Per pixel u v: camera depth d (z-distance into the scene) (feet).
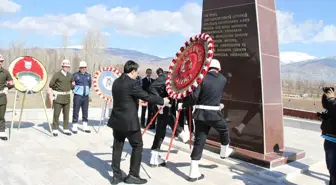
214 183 15.28
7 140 21.91
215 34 21.50
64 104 24.64
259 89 18.86
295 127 35.96
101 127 29.14
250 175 16.80
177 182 15.12
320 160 19.94
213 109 15.38
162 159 18.04
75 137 24.21
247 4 19.47
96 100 69.26
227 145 16.66
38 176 14.97
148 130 28.78
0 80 21.63
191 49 16.37
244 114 19.61
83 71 26.27
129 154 19.84
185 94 14.93
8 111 30.40
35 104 54.24
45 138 23.24
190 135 20.49
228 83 20.52
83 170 16.17
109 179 14.98
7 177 14.61
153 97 14.28
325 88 14.20
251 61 19.29
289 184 15.85
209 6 21.97
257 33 18.93
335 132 13.79
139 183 14.53
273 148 19.39
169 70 17.21
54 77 24.08
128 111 13.96
